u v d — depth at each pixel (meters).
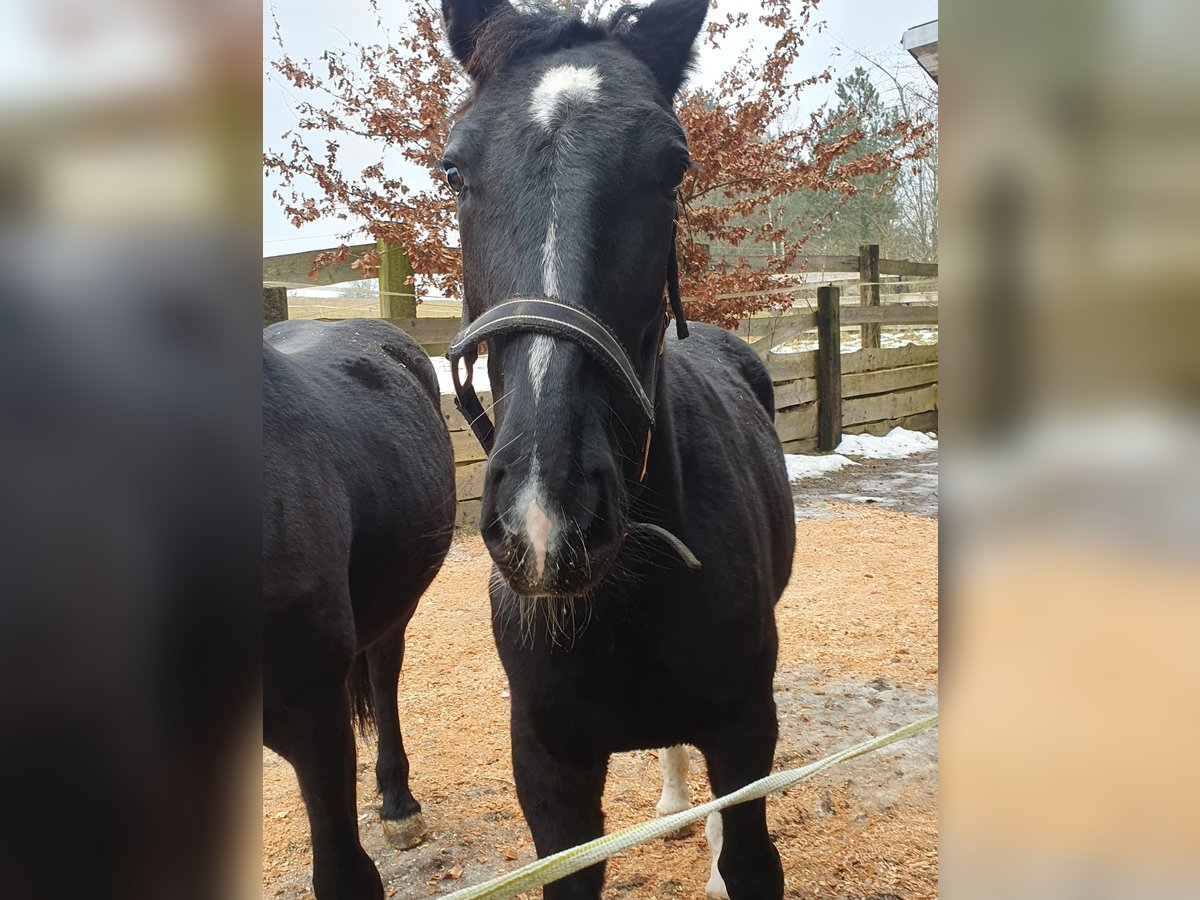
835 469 9.10
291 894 2.73
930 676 4.16
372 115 6.94
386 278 7.34
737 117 7.34
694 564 1.75
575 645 1.85
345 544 2.30
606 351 1.49
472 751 3.58
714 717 2.02
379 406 2.93
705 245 7.58
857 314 10.16
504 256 1.56
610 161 1.57
